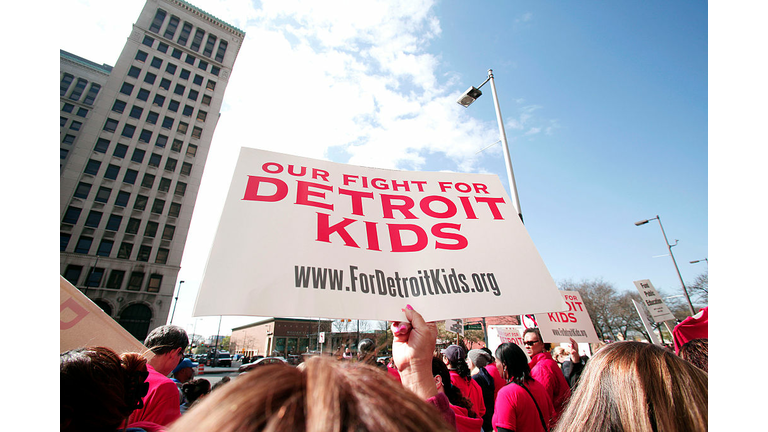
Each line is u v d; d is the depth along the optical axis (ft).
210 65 150.82
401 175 7.48
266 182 6.31
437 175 7.75
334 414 1.45
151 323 111.45
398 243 6.32
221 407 1.50
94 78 144.97
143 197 121.70
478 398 10.94
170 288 116.98
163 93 136.26
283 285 5.16
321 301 5.20
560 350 20.58
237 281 4.99
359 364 1.97
